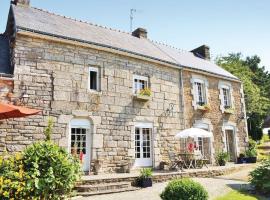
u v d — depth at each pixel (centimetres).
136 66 1325
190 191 658
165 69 1447
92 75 1209
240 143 1770
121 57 1279
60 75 1085
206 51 2088
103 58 1218
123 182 978
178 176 1159
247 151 1728
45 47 1073
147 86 1357
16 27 1002
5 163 527
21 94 989
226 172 1362
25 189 504
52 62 1077
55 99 1057
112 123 1191
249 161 1684
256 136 3139
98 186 906
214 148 1591
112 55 1250
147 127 1311
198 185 676
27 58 1024
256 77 3778
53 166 550
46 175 532
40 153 553
